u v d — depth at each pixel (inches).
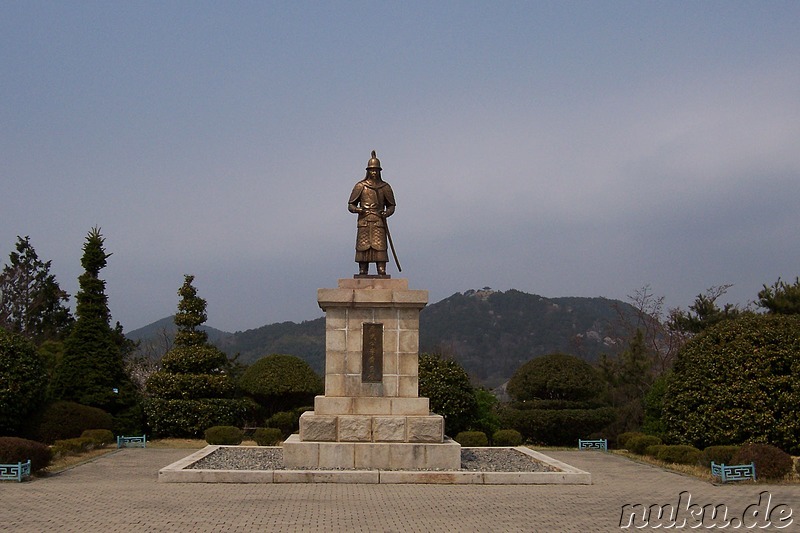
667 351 1753.2
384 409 735.1
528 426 1136.2
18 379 999.0
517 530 477.7
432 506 557.3
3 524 484.7
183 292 1336.1
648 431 1076.5
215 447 882.1
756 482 720.3
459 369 1168.2
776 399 866.8
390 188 808.3
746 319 939.3
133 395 1214.9
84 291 1218.0
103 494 606.5
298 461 706.8
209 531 464.1
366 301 746.8
